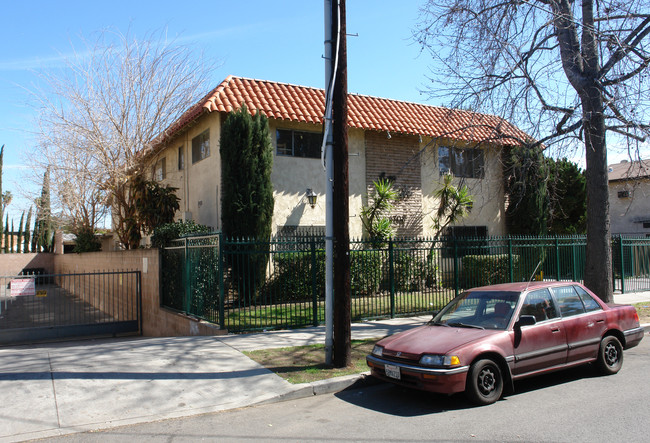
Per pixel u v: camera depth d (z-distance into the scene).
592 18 10.88
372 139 17.00
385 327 10.70
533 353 6.23
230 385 6.70
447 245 13.25
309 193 15.05
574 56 10.58
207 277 10.48
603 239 10.95
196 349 8.62
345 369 7.35
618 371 7.24
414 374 5.76
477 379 5.77
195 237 11.01
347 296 7.49
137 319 14.12
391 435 4.98
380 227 15.55
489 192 18.98
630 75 10.49
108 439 5.06
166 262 13.07
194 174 16.89
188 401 6.14
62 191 20.02
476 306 6.85
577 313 6.92
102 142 16.78
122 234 17.30
